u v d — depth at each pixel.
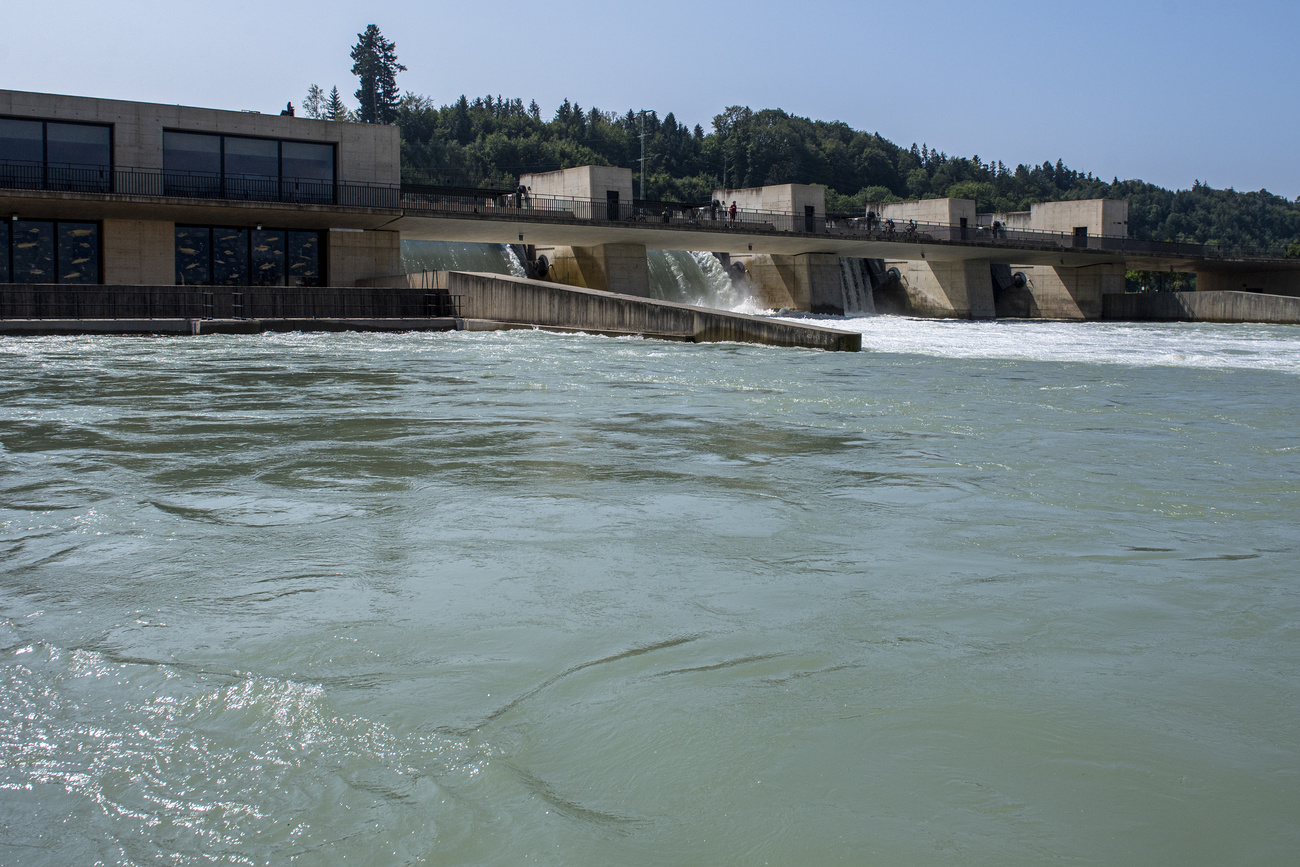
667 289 71.38
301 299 38.53
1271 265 84.50
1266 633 5.06
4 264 40.59
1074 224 84.31
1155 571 6.20
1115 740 3.84
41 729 3.92
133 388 17.20
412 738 3.83
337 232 47.81
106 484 8.74
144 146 41.62
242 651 4.72
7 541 6.76
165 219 42.94
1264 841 3.17
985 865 3.04
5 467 9.55
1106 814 3.31
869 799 3.40
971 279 77.94
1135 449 11.23
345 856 3.11
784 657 4.67
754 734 3.87
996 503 8.21
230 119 43.41
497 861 3.08
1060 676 4.47
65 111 40.03
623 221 56.59
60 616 5.24
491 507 7.87
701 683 4.36
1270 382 20.77
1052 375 21.81
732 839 3.18
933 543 6.86
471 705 4.13
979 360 26.36
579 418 13.61
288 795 3.45
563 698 4.20
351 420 13.20
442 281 42.28
